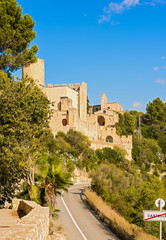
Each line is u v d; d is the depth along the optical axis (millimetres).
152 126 119938
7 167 19141
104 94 116438
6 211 16844
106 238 16922
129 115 115312
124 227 19625
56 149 48531
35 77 68562
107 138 90875
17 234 7504
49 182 18000
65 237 15953
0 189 20234
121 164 71938
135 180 44594
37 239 9016
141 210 28203
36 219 10000
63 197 31891
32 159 19125
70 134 59188
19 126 19281
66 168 48156
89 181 54562
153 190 29719
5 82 21516
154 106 137500
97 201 27359
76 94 80312
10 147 18984
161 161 100875
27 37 33188
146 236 18281
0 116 19688
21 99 19969
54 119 60562
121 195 34250
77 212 24172
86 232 18000
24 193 22000
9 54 30547
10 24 31984
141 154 91500
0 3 31703
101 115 99000
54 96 73812
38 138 21328
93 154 62250
